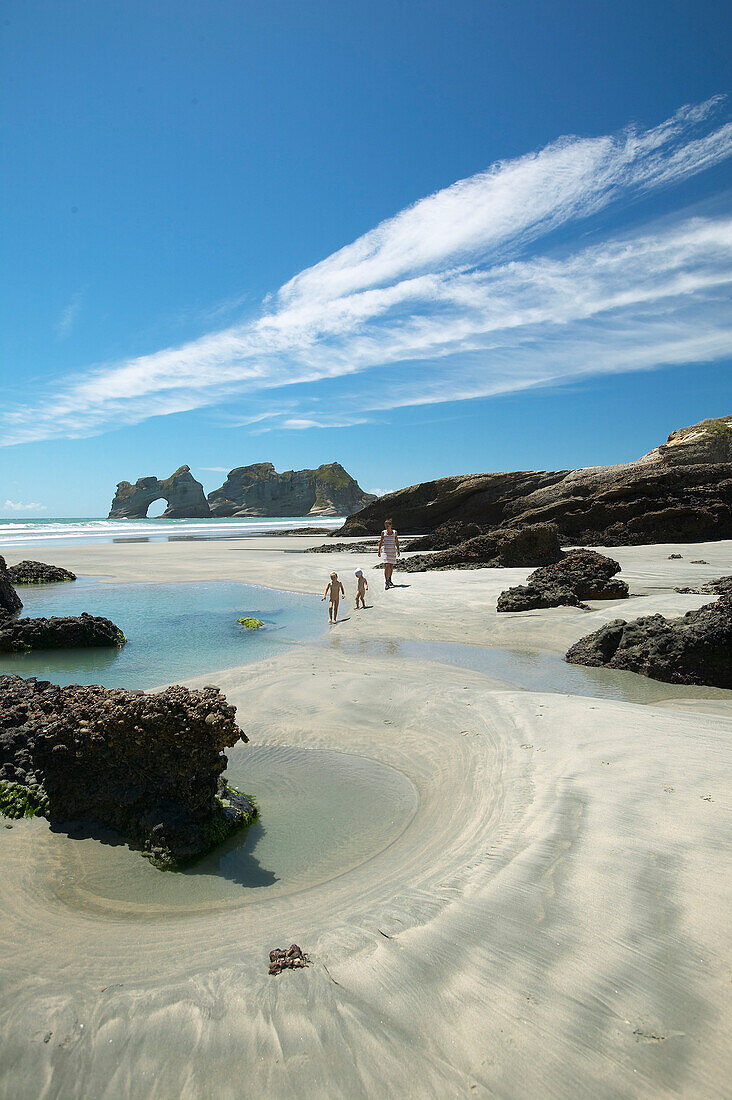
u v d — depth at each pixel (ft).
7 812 14.96
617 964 8.08
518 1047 6.99
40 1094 6.93
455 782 15.84
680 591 44.47
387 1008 7.70
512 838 11.89
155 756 13.97
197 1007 7.98
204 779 13.80
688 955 8.11
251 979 8.43
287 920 10.18
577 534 101.40
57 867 12.63
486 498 141.28
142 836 13.51
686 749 15.83
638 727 17.98
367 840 13.48
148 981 8.64
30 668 31.30
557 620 38.11
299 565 79.30
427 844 12.64
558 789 13.94
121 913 10.87
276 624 42.14
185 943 9.68
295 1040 7.34
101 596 55.88
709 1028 7.01
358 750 18.81
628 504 100.32
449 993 7.86
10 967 9.20
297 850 13.15
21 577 64.85
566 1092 6.42
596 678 26.94
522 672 28.07
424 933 9.13
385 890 10.78
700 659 25.90
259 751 19.03
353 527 160.04
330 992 8.06
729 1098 6.19
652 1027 7.09
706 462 118.52
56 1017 7.99
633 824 11.77
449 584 56.49
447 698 22.95
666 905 9.16
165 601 52.70
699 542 90.74
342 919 9.89
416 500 153.58
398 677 26.68
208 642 36.63
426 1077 6.73
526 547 68.18
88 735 14.85
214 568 76.89
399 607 46.50
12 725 17.02
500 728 19.15
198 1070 7.07
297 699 23.95
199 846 12.95
